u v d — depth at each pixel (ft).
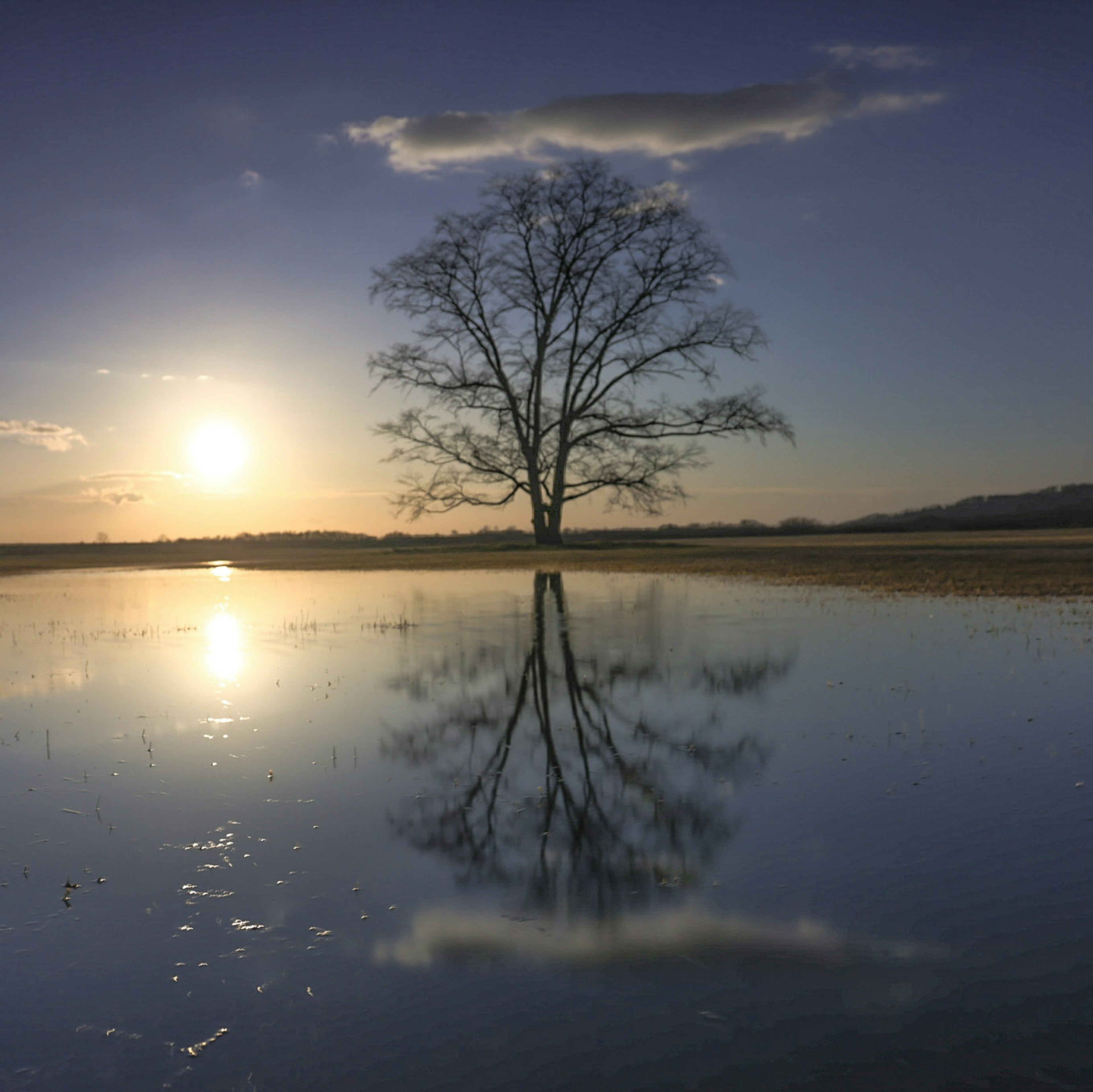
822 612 51.60
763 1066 10.03
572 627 47.21
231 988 11.86
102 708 28.45
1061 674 30.83
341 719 26.55
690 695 28.91
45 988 11.89
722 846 16.15
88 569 133.49
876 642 38.96
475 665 35.68
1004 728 23.68
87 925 13.58
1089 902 13.61
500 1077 9.97
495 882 14.88
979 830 16.58
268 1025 11.02
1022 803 17.93
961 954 12.23
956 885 14.29
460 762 21.89
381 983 11.92
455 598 66.69
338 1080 9.95
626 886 14.62
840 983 11.62
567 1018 11.07
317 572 108.99
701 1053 10.31
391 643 42.22
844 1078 9.78
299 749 23.25
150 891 14.74
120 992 11.79
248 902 14.30
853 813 17.65
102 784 20.40
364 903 14.23
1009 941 12.53
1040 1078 9.70
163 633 47.32
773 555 113.80
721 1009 11.16
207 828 17.57
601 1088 9.75
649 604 59.00
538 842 16.61
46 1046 10.64
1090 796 18.25
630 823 17.46
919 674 31.35
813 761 21.24
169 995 11.69
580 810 18.30
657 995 11.51
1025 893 13.97
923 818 17.24
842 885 14.43
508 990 11.71
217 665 36.27
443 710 27.55
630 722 25.54
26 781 20.65
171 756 22.74
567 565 109.70
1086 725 23.82
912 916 13.33
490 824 17.60
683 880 14.80
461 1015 11.14
